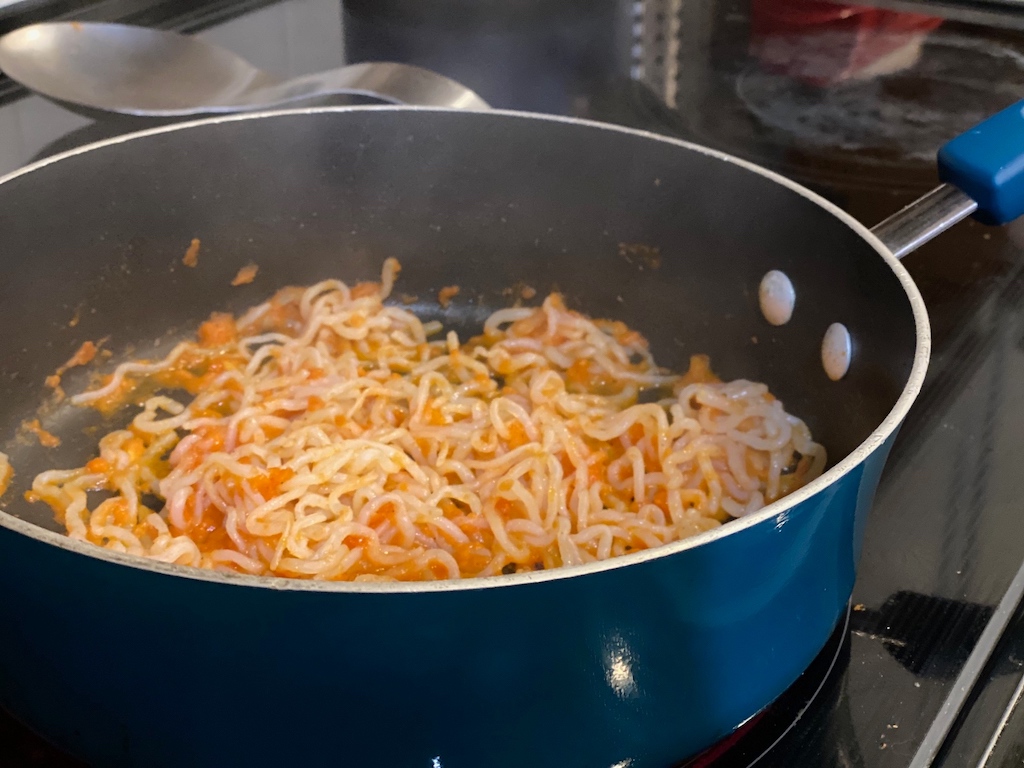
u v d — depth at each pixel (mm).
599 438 368
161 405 380
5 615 237
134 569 216
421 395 380
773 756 266
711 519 346
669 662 237
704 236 366
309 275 407
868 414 313
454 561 331
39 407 372
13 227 342
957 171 323
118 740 243
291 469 348
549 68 481
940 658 283
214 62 446
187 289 392
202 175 370
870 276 309
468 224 398
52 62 433
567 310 406
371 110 373
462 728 231
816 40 518
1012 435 336
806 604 255
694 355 386
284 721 230
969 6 539
